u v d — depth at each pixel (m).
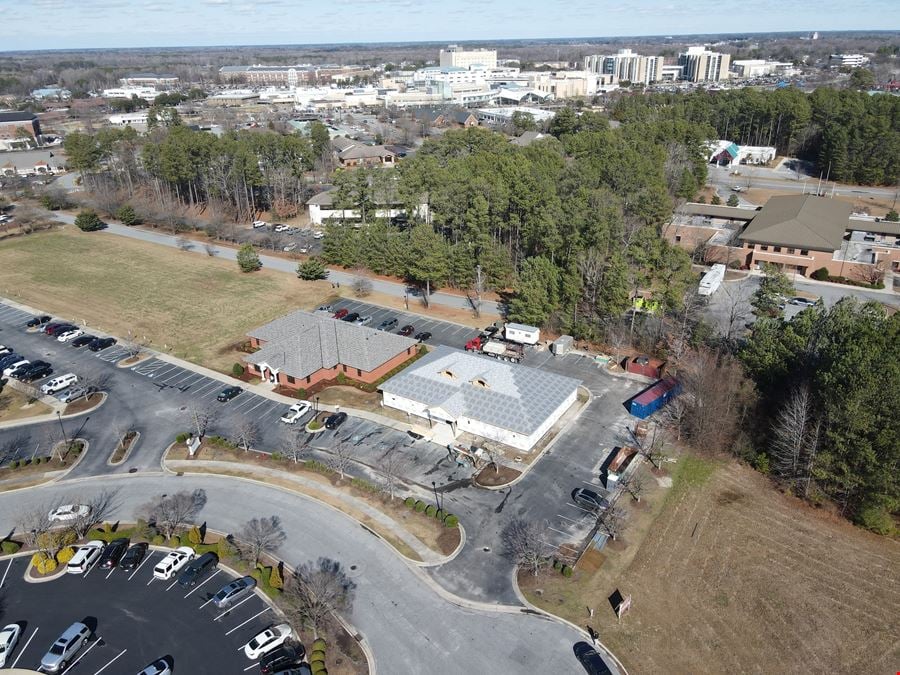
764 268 94.00
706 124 179.88
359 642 41.09
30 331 90.19
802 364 58.62
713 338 75.25
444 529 50.59
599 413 66.12
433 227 107.06
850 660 39.44
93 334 88.50
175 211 141.50
